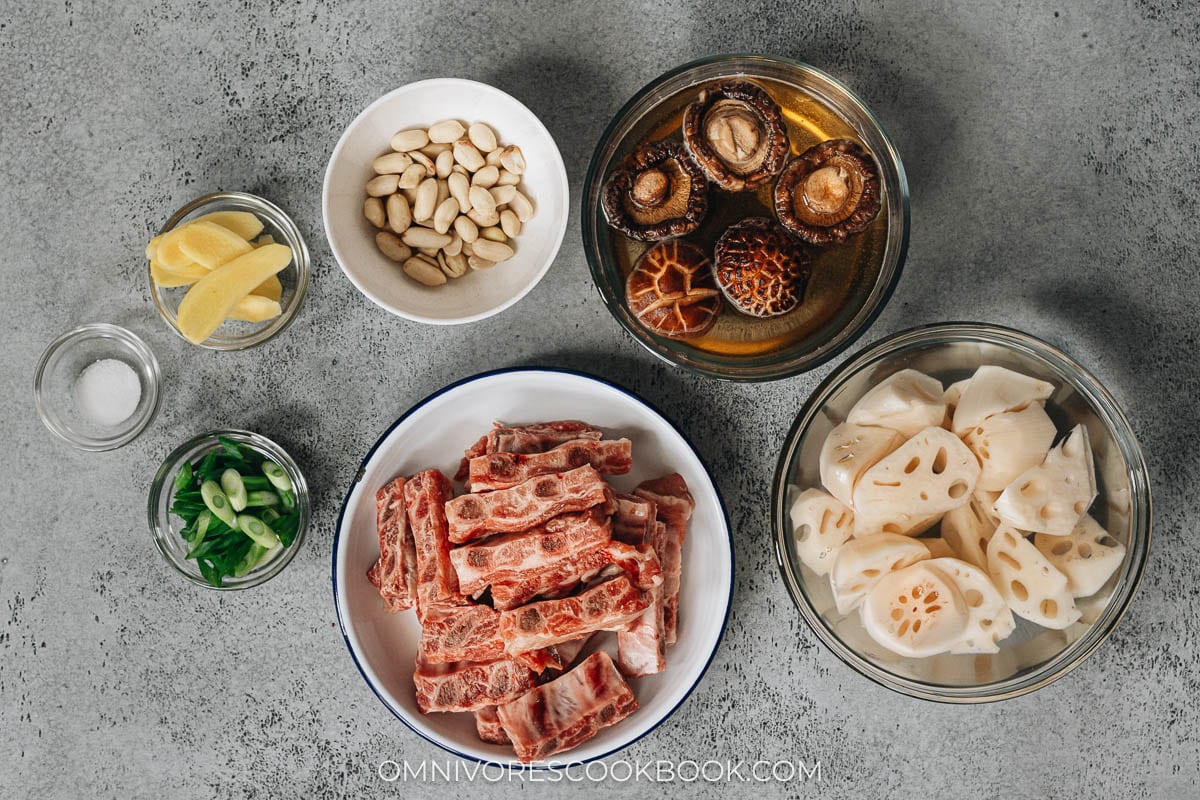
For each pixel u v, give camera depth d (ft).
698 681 2.35
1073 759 2.45
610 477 2.41
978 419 2.17
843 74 2.41
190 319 2.28
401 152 2.33
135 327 2.47
